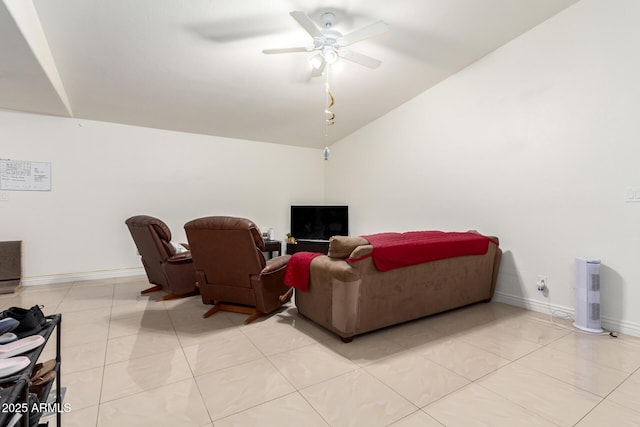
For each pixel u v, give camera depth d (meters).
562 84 2.71
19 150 3.68
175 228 4.66
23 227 3.71
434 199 3.92
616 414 1.45
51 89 3.04
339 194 5.68
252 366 1.89
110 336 2.33
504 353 2.06
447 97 3.73
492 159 3.26
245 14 2.55
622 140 2.37
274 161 5.58
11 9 1.93
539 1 2.61
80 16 2.43
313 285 2.48
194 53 2.99
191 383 1.70
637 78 2.30
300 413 1.46
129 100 3.70
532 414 1.45
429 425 1.38
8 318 1.10
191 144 4.79
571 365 1.90
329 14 2.60
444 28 2.89
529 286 2.96
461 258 2.79
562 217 2.71
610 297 2.45
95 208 4.10
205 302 2.95
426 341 2.25
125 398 1.56
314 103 4.20
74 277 3.98
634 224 2.32
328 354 2.05
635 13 2.31
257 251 2.55
